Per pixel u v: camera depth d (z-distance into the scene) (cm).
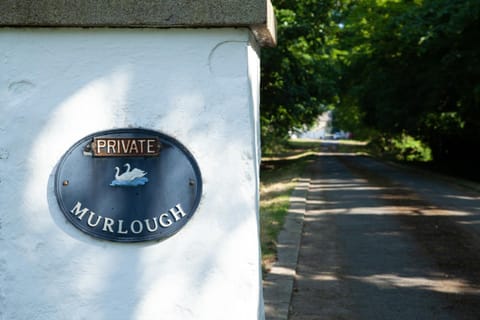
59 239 333
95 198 330
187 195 330
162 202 330
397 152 5153
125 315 333
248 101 330
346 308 635
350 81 3603
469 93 2581
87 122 332
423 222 1217
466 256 891
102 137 330
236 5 320
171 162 330
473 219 1259
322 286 719
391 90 3111
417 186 2081
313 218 1277
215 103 330
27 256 334
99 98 332
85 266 333
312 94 3017
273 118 3216
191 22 322
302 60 2903
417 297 679
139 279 332
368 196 1733
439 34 2347
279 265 784
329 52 3253
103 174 331
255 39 371
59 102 332
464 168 3241
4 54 332
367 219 1261
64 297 333
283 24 2552
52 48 332
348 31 3334
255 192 336
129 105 332
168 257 332
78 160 330
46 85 333
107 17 323
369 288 714
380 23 2936
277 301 618
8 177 333
